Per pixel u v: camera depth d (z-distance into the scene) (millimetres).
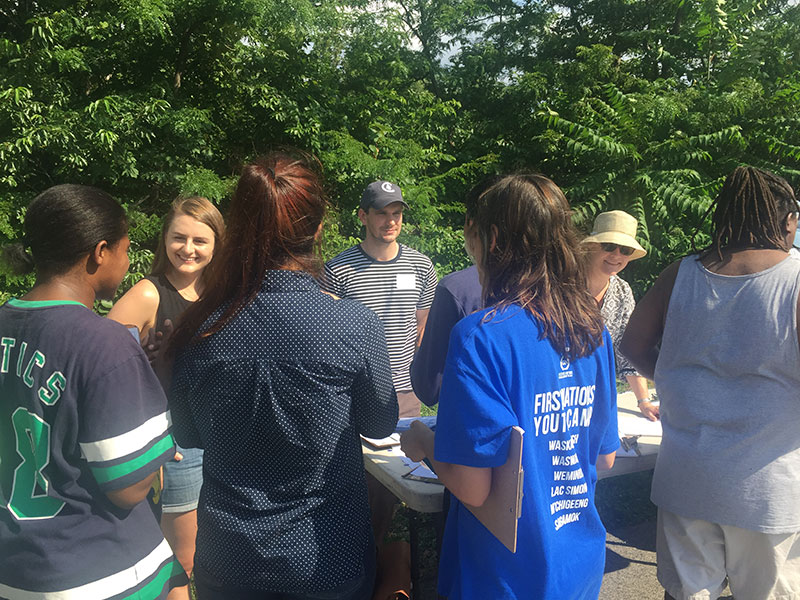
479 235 1506
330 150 8602
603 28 11328
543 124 9414
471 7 11414
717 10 8914
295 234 1414
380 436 1534
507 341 1350
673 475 1749
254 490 1387
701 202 7309
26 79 6598
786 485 1609
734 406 1642
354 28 9484
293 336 1355
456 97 11266
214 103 8562
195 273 2426
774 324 1576
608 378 1534
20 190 6988
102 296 1534
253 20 7941
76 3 7434
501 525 1339
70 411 1290
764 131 8328
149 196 7914
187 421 1473
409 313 3156
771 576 1665
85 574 1309
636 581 2770
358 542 1449
